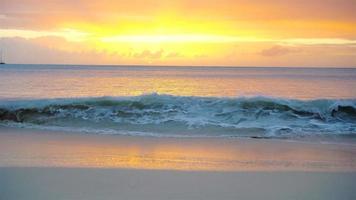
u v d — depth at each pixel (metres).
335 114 12.94
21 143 9.59
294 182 6.14
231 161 7.75
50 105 13.50
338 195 5.50
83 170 6.75
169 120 12.55
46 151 8.59
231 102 13.24
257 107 13.12
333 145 9.59
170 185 5.89
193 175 6.49
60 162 7.43
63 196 5.30
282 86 34.56
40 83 37.28
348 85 36.16
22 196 5.30
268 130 11.51
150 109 13.30
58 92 27.20
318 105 13.09
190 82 41.19
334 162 7.68
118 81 42.88
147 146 9.36
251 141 10.13
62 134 11.03
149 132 11.41
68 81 41.81
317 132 11.34
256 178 6.34
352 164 7.49
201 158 8.02
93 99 13.58
